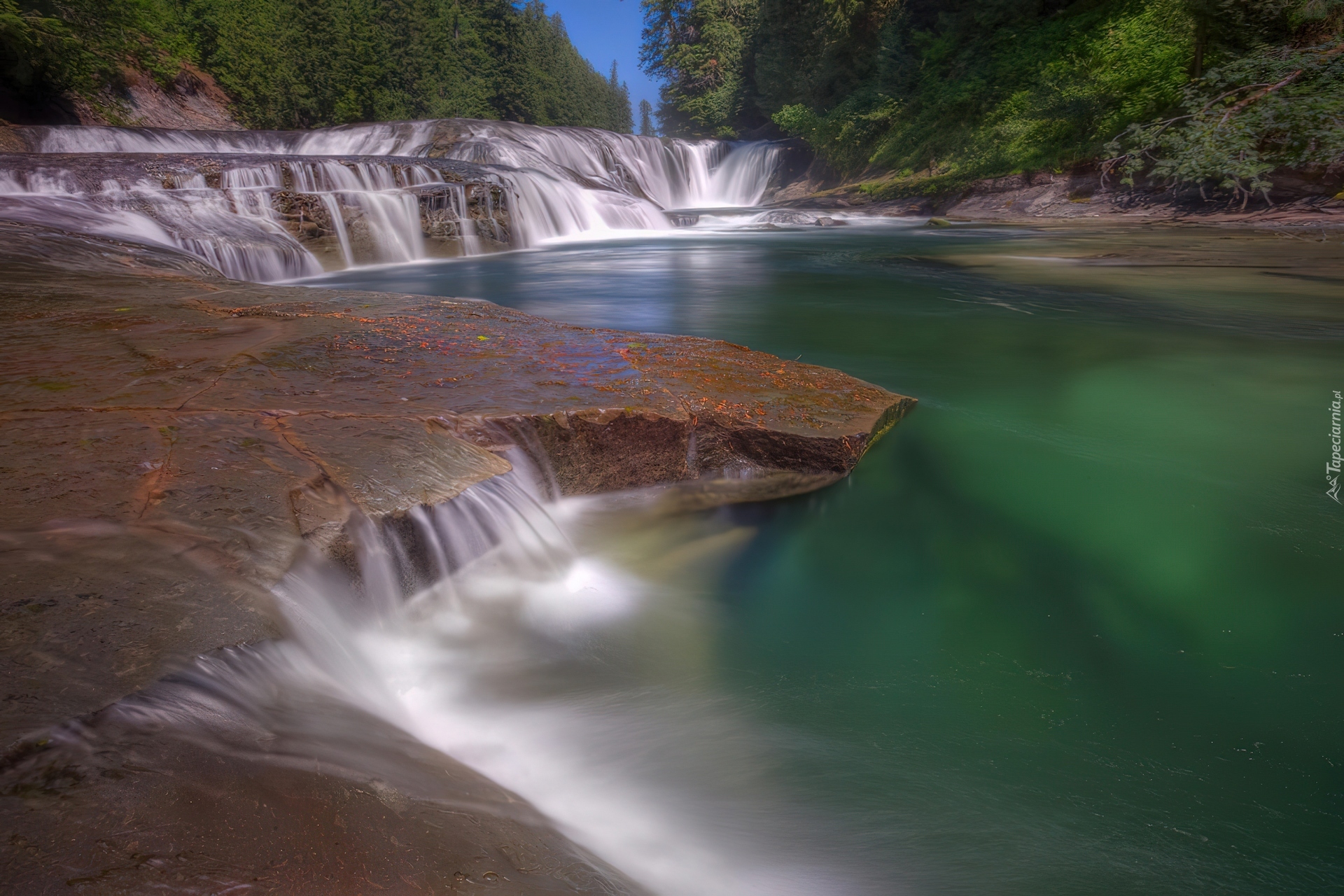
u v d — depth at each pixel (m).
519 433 3.57
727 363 5.05
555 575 3.19
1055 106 21.31
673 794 2.01
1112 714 2.39
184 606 1.77
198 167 13.68
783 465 4.15
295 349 4.50
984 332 7.72
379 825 1.31
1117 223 17.97
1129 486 4.04
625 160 33.25
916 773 2.13
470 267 13.59
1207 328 7.65
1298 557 3.29
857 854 1.83
